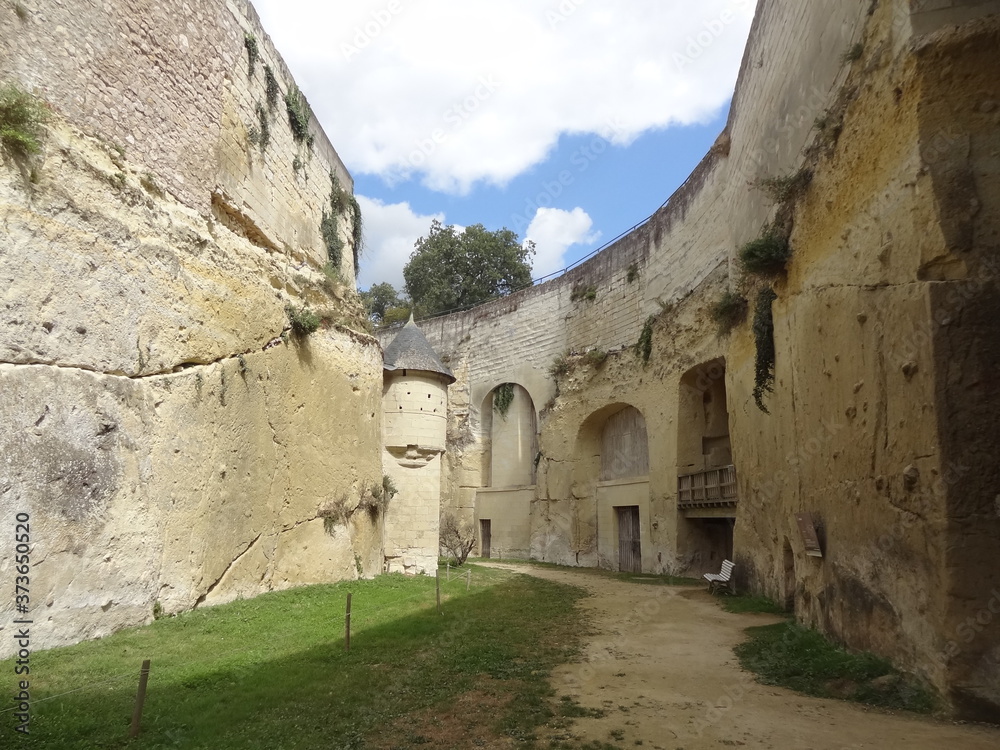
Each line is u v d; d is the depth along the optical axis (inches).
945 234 264.8
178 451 419.2
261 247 593.9
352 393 703.1
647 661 335.6
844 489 343.3
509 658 333.7
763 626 442.0
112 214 385.4
